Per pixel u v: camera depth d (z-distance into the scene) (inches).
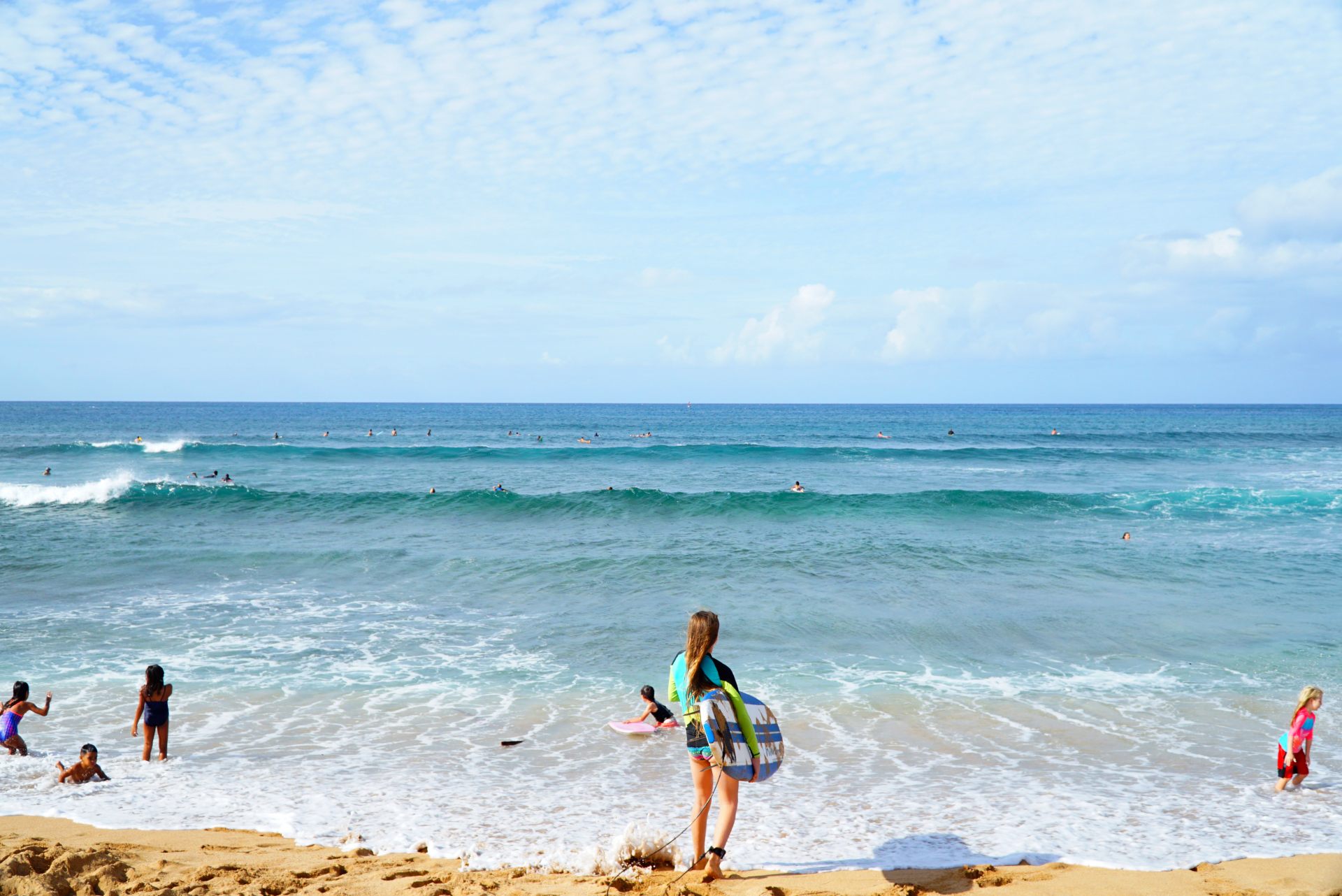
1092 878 212.1
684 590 649.6
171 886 203.2
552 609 597.0
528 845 243.6
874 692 425.1
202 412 6038.4
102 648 494.6
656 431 3572.8
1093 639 524.1
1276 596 633.6
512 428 3754.9
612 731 372.8
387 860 228.8
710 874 204.7
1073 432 3302.2
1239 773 318.3
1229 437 2915.8
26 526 928.3
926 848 239.1
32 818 266.4
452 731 371.2
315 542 846.5
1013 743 354.3
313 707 402.0
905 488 1422.2
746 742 197.5
